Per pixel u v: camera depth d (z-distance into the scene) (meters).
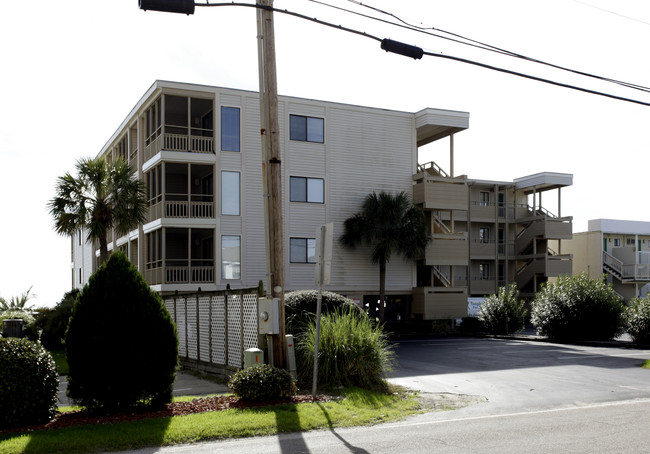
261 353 11.37
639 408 10.77
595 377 15.33
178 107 30.25
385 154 33.50
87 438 7.64
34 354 8.73
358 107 32.91
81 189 24.56
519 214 46.78
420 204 34.19
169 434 7.97
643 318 24.91
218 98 28.66
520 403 11.48
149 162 29.33
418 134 36.72
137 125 32.59
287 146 30.80
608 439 8.01
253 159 29.23
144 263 30.48
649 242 52.53
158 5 9.16
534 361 19.27
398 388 12.88
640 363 18.47
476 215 44.00
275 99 11.80
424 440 7.99
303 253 30.78
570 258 44.53
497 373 16.20
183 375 16.11
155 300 9.81
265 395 10.34
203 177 31.09
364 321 13.34
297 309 14.68
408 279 34.53
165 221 27.23
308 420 8.98
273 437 8.20
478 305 35.78
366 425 9.13
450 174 35.31
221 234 28.28
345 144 32.41
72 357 9.36
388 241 31.42
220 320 15.37
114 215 24.80
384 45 11.08
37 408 8.53
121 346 9.30
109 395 9.27
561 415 10.07
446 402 11.46
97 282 9.53
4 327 17.33
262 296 12.91
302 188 31.03
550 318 28.31
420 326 34.03
